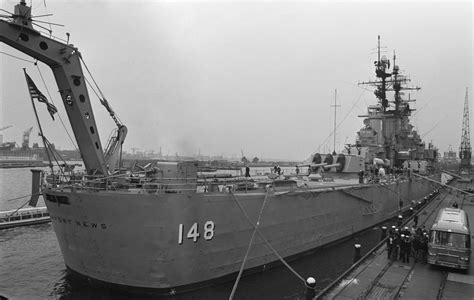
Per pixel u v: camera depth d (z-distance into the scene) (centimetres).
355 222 2388
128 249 1258
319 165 2683
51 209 1426
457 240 1424
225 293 1380
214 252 1395
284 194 1686
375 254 1686
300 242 1836
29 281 1591
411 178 3600
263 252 1609
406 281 1323
